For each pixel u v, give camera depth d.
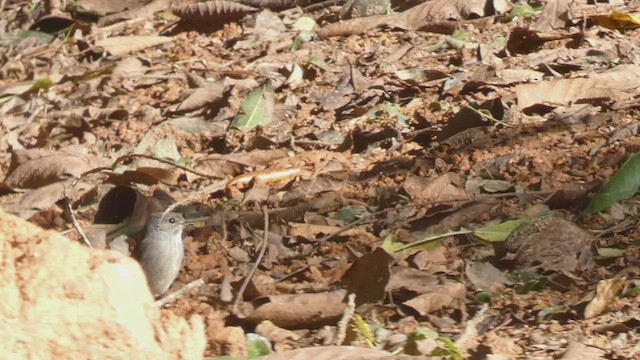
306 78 15.56
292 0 18.36
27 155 13.54
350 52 16.12
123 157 10.73
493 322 8.44
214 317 8.60
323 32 16.83
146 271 9.50
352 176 12.02
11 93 17.17
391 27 16.59
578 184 10.74
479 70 13.98
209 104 15.21
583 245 9.43
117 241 11.02
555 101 12.85
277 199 11.73
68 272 5.19
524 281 9.14
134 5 20.22
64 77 17.48
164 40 18.16
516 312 8.55
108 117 15.48
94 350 5.23
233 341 7.37
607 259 9.36
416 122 13.24
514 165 11.55
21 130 15.90
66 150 14.27
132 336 5.27
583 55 14.31
